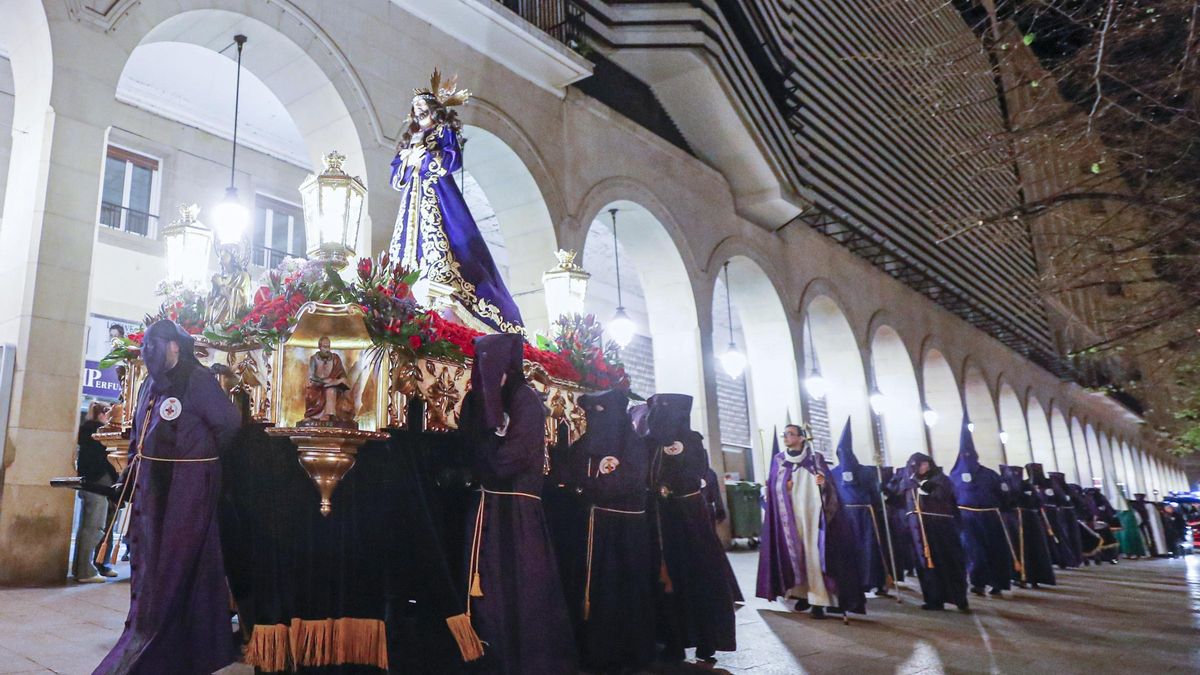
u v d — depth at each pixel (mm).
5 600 6488
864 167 25594
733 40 17312
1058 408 38688
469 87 12406
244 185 15508
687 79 16734
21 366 7590
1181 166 8000
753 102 18109
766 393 20094
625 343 11523
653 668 5844
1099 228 9062
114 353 5082
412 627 5160
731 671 5754
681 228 16781
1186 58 7016
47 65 8320
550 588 4742
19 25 8664
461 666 4703
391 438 4844
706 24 16203
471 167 13328
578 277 7797
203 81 13984
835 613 8789
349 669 4539
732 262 19125
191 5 9391
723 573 6156
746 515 17641
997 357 33219
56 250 7957
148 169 14281
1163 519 26750
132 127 13898
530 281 13555
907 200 27656
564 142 14156
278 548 4359
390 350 4672
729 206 18719
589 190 14438
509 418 4875
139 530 4152
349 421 4438
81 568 7992
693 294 16781
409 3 11672
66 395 7824
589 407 5902
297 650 4230
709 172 18109
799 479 8750
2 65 12492
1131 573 15969
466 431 5027
